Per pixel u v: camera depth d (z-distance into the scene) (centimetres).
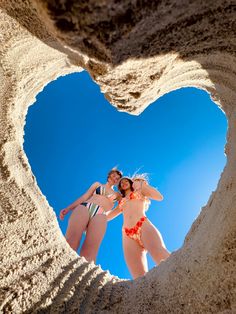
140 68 181
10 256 242
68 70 314
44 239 275
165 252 425
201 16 154
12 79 267
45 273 254
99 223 461
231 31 171
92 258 419
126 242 489
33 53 265
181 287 232
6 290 225
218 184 280
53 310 235
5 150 271
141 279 303
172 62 195
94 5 122
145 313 247
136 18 133
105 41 140
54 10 125
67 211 481
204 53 200
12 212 261
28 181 286
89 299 265
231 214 198
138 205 502
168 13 140
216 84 262
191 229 303
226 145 289
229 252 188
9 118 274
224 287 189
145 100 236
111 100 230
